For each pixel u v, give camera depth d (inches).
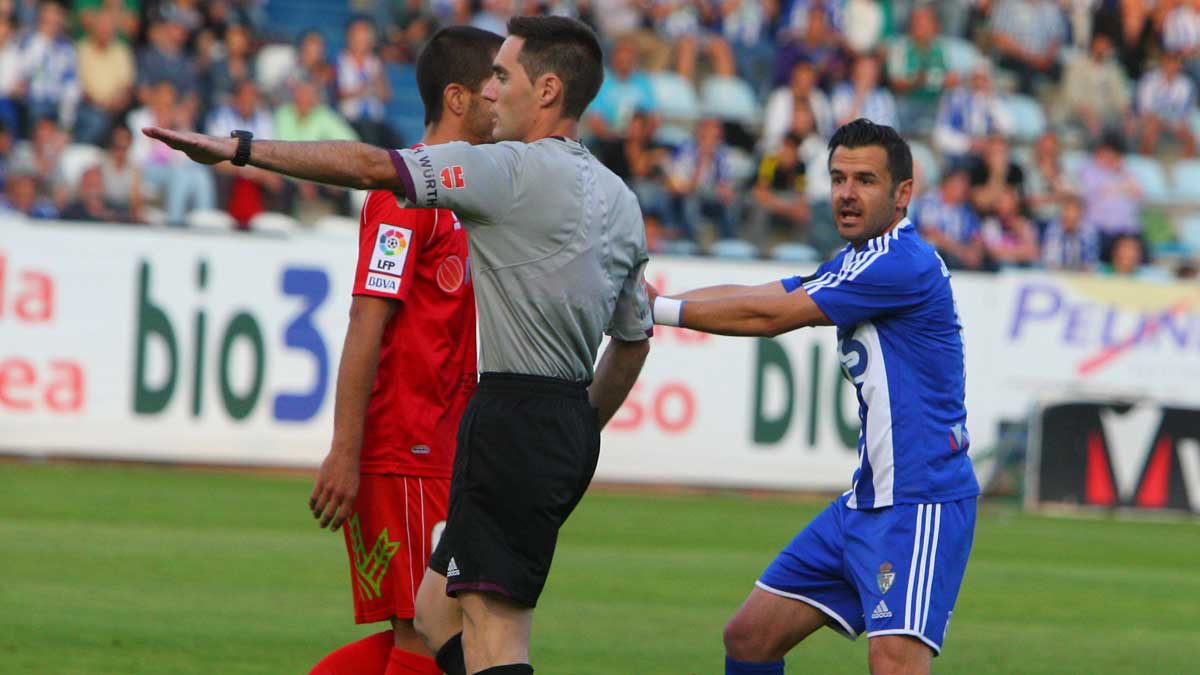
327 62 2233.0
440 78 627.2
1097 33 2645.2
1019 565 1396.4
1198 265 2267.5
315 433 1737.2
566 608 1069.8
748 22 2534.5
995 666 941.8
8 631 900.6
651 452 1784.0
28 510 1390.3
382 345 619.2
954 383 639.1
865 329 639.8
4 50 2043.6
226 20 2217.0
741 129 2326.5
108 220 1740.9
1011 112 2544.3
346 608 1026.7
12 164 1958.7
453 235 619.8
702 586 1184.2
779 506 1727.4
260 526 1373.0
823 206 2114.9
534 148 544.4
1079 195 2363.4
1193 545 1599.4
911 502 627.8
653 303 640.4
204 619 965.8
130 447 1697.8
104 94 2100.1
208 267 1710.1
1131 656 995.3
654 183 2107.5
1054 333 1849.2
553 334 547.8
